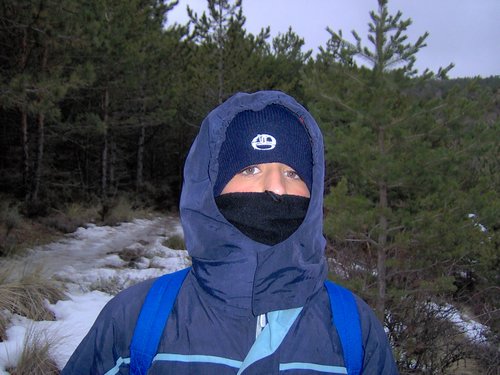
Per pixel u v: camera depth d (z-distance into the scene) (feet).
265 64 74.08
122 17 49.73
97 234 45.42
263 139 4.25
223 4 62.39
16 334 15.92
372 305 17.89
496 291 20.31
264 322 3.99
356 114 17.53
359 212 16.51
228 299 3.97
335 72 18.01
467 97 17.17
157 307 4.11
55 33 34.91
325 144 17.40
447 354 17.70
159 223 60.23
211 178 4.08
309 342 3.98
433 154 16.15
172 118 71.51
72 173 73.51
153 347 3.94
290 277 3.94
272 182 4.23
